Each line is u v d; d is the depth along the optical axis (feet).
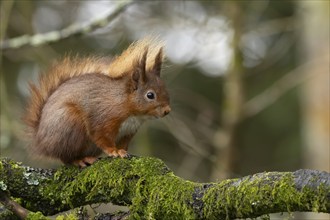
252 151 59.36
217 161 41.70
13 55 47.26
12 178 20.83
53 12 53.21
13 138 44.19
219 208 18.17
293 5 56.29
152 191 19.27
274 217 36.42
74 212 20.94
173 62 45.57
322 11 43.96
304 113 48.62
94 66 25.75
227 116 45.29
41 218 19.83
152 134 55.31
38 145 24.12
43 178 21.07
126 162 20.44
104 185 20.33
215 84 58.08
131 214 19.54
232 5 44.27
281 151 58.13
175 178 19.39
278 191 17.35
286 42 55.67
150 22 44.50
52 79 25.13
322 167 43.47
